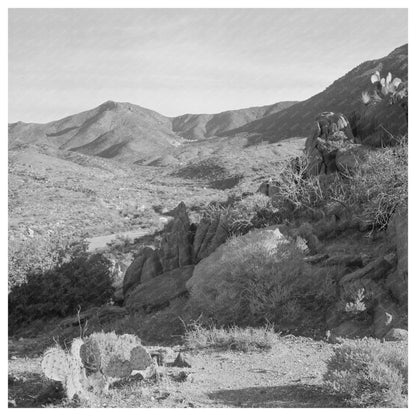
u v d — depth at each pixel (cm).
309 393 700
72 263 1678
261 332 959
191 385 743
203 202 2222
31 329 1485
